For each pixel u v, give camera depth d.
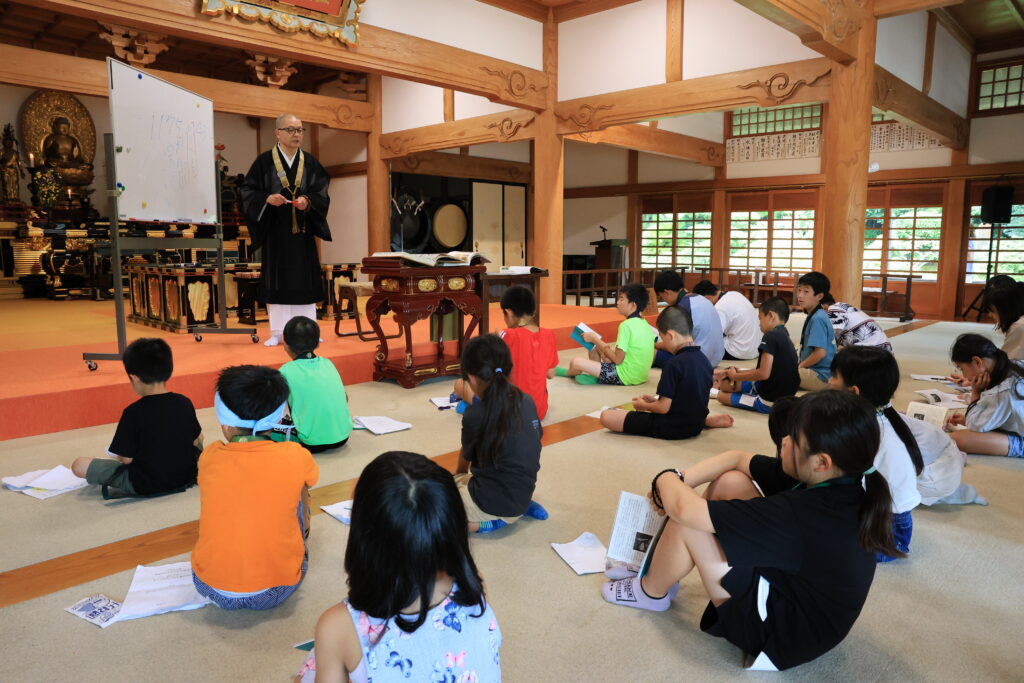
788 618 1.62
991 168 10.74
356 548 1.05
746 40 7.13
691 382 3.54
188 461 2.74
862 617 1.96
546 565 2.25
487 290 5.18
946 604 2.03
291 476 1.91
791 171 12.27
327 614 1.13
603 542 2.41
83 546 2.33
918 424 2.66
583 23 8.38
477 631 1.12
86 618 1.90
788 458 1.79
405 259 4.66
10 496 2.78
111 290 9.99
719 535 1.64
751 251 12.91
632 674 1.69
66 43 10.86
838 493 1.58
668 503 1.75
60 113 11.25
